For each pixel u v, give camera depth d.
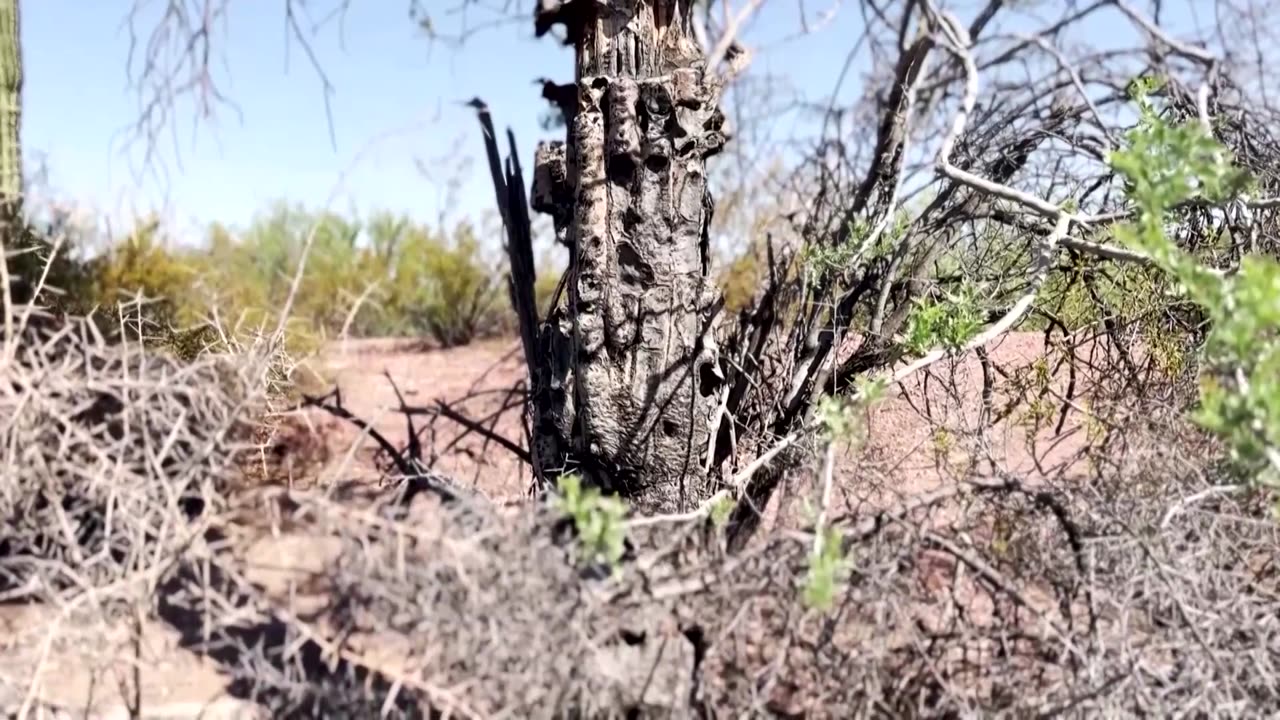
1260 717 1.84
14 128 3.01
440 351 11.32
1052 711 1.77
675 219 2.95
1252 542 2.25
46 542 1.95
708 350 3.05
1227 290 1.86
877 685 1.79
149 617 1.95
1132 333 3.51
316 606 2.09
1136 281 3.48
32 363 1.93
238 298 7.67
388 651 2.03
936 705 1.83
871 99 3.71
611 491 3.04
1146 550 1.85
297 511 1.82
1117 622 1.92
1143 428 2.84
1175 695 1.85
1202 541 2.08
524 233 3.47
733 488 2.75
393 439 5.23
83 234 3.39
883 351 3.46
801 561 1.79
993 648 1.97
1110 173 3.34
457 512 1.76
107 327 3.32
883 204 3.65
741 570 1.82
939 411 3.80
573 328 3.06
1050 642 1.88
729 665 1.81
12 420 1.85
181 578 1.96
